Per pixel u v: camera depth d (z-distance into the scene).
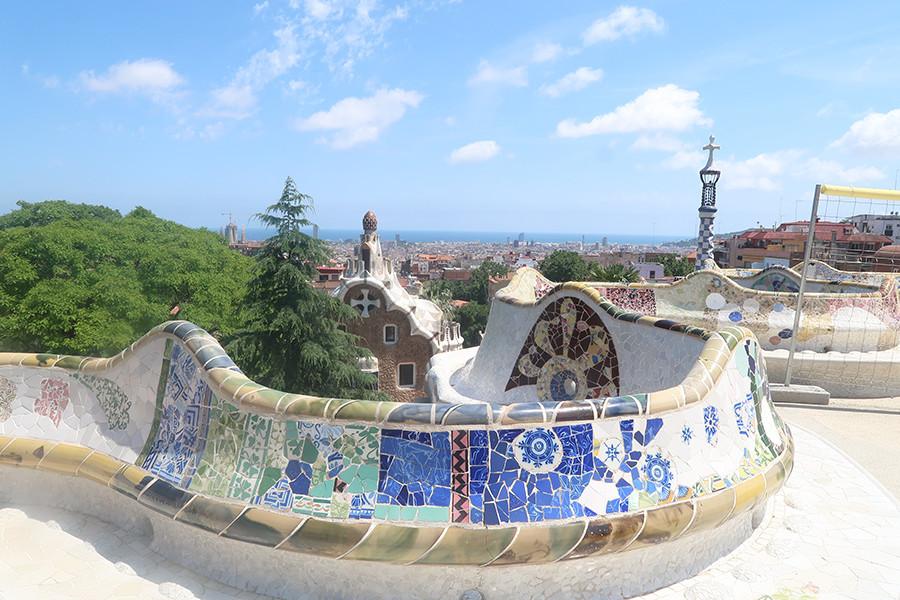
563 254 61.47
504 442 4.96
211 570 5.43
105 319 14.83
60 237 15.78
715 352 6.43
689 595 5.22
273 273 13.75
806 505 7.21
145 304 15.88
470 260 173.12
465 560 4.66
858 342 13.94
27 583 5.30
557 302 10.88
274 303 13.65
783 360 13.58
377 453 4.99
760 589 5.41
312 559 4.98
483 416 4.96
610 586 5.20
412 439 4.98
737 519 6.06
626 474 5.18
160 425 6.14
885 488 7.81
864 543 6.29
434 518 4.77
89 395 6.89
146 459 5.98
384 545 4.68
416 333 26.52
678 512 5.14
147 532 6.10
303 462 5.07
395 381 26.70
